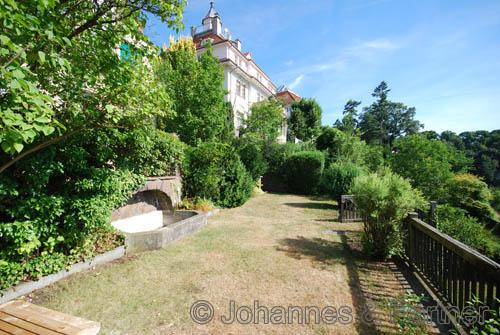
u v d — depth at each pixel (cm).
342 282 346
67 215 342
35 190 305
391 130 4809
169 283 333
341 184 1120
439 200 1059
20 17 168
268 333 235
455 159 1301
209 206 816
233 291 315
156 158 612
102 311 264
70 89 304
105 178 390
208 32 2227
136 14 309
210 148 834
